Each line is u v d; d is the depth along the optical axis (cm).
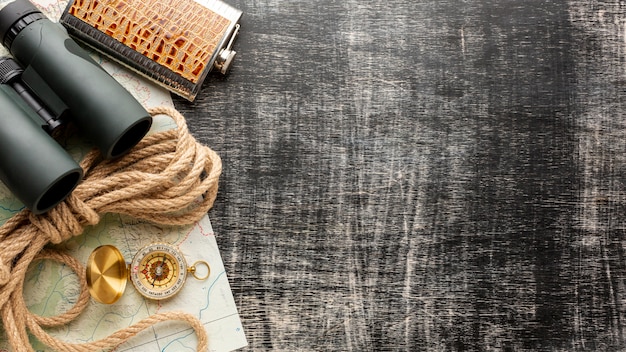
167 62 81
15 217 76
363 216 83
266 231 82
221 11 82
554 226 85
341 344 82
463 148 85
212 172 79
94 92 75
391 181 84
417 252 83
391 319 83
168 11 81
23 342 75
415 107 85
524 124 86
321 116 84
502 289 84
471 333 83
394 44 86
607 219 86
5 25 76
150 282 79
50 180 72
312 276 82
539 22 87
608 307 85
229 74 84
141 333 80
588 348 84
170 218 80
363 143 84
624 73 88
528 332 84
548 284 84
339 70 85
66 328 79
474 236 84
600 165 86
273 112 84
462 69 86
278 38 85
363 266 83
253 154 83
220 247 82
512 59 87
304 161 84
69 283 79
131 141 79
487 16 87
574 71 87
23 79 77
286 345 81
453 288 83
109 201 76
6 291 74
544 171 86
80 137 81
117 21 81
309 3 86
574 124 87
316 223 83
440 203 84
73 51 77
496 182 85
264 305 81
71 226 76
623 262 85
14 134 73
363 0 86
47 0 83
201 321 80
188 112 83
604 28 88
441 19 87
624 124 87
